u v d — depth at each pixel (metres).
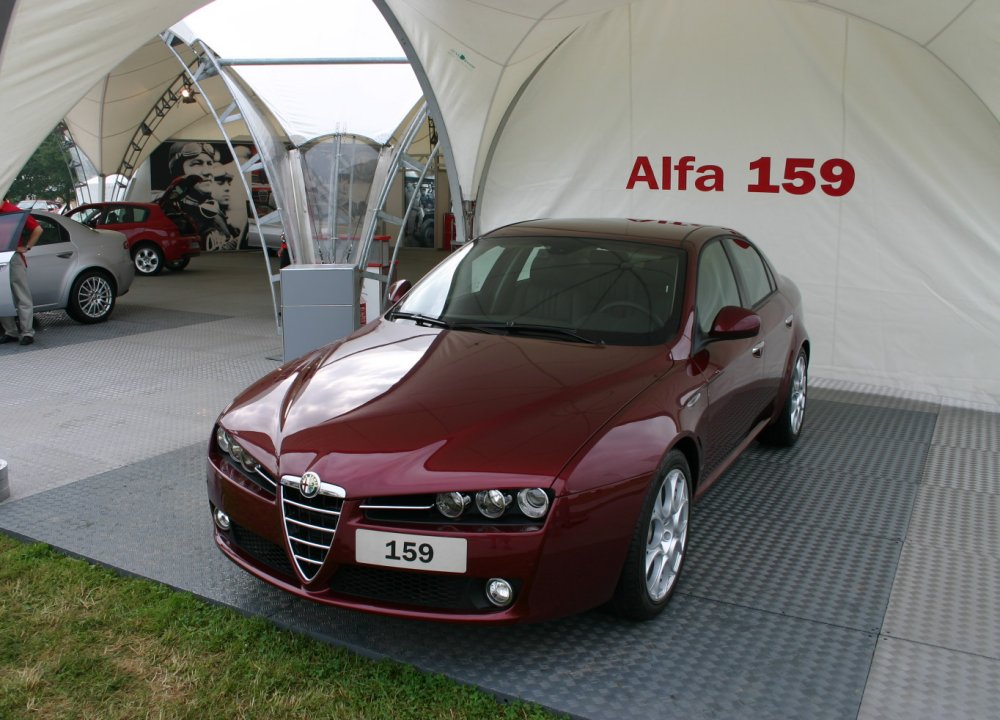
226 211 21.20
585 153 8.13
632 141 7.95
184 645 3.09
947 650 3.15
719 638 3.21
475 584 2.89
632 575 3.09
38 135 4.48
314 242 9.83
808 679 2.94
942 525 4.32
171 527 4.15
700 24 7.48
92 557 3.80
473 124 7.95
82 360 8.05
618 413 3.16
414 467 2.88
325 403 3.31
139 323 10.24
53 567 3.70
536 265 4.32
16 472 4.95
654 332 3.83
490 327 4.00
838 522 4.34
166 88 18.05
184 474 4.92
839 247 7.34
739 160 7.58
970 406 6.78
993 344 6.92
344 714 2.71
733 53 7.42
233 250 21.41
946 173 6.86
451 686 2.86
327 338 6.89
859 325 7.37
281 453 3.07
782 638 3.21
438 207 22.16
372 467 2.90
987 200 6.77
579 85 8.02
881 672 3.00
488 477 2.84
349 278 6.82
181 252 16.28
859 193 7.19
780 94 7.32
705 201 7.78
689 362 3.72
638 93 7.83
